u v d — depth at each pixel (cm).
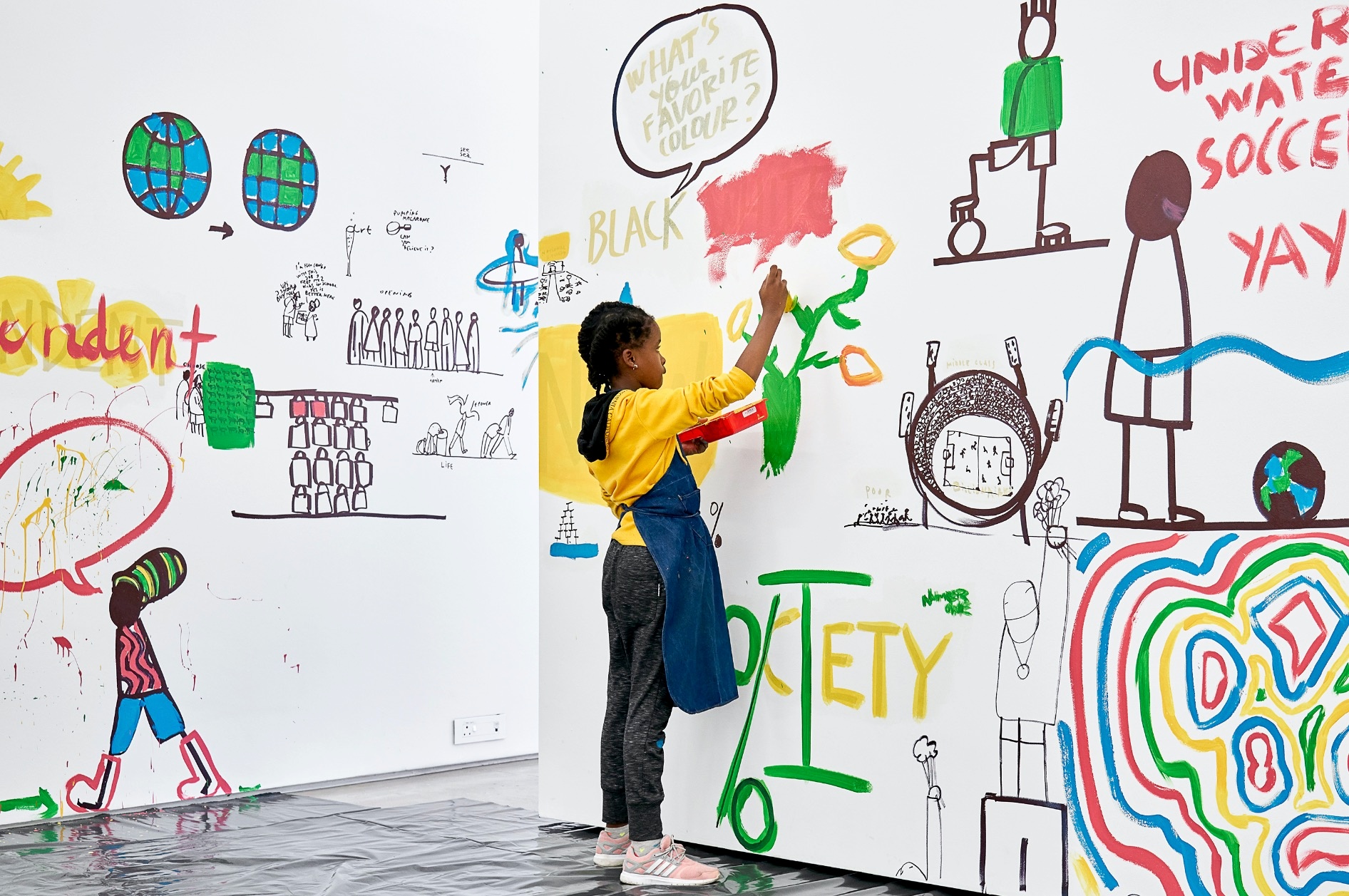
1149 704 223
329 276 404
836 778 266
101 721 353
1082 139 234
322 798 371
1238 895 212
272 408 390
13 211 343
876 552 262
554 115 330
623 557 268
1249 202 214
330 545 402
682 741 294
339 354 406
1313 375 206
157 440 367
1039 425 238
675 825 294
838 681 267
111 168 360
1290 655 207
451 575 432
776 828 276
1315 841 204
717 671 267
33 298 346
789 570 276
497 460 447
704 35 297
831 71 273
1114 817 226
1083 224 234
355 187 411
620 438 267
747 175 289
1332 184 205
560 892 257
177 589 368
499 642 443
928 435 255
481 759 436
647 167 310
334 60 407
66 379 351
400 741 414
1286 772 207
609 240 317
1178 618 220
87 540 353
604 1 320
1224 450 216
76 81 353
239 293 384
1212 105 219
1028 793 237
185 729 368
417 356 427
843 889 251
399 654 416
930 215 256
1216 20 219
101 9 357
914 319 258
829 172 273
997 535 244
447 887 262
